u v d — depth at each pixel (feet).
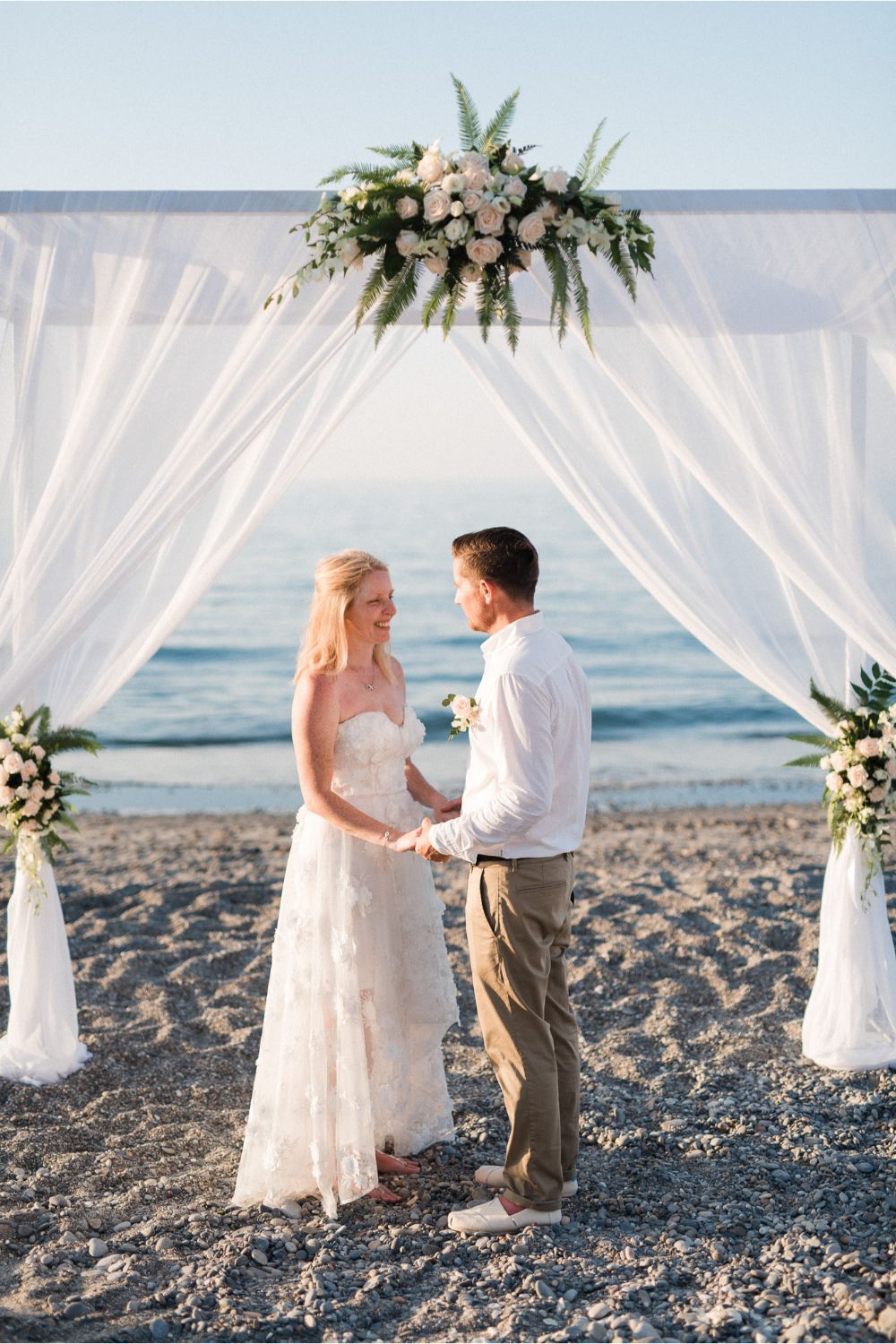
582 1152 10.64
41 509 10.33
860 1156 10.27
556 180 9.58
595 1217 9.43
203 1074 12.44
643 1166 10.29
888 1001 12.24
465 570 9.09
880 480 10.97
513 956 8.86
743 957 15.74
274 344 10.18
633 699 53.01
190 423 10.30
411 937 10.01
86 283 10.39
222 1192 9.89
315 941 9.43
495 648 9.06
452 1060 12.87
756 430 10.68
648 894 18.74
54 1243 8.95
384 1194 9.69
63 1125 11.05
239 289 10.36
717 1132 11.02
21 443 10.52
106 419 10.30
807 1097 11.61
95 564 10.25
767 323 10.73
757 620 11.82
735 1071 12.30
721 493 10.87
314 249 9.91
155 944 16.60
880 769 11.63
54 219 10.34
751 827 27.07
